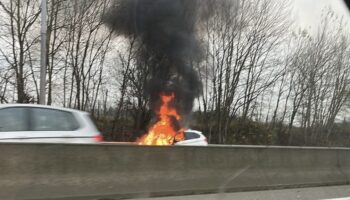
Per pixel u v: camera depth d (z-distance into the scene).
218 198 10.66
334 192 12.38
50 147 9.20
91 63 42.69
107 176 9.83
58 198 9.10
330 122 55.59
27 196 8.77
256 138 49.69
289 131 53.50
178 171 10.93
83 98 42.03
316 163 13.84
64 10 39.53
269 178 12.54
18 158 8.81
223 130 47.50
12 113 11.00
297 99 53.50
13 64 35.94
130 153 10.25
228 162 11.86
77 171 9.45
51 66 38.03
